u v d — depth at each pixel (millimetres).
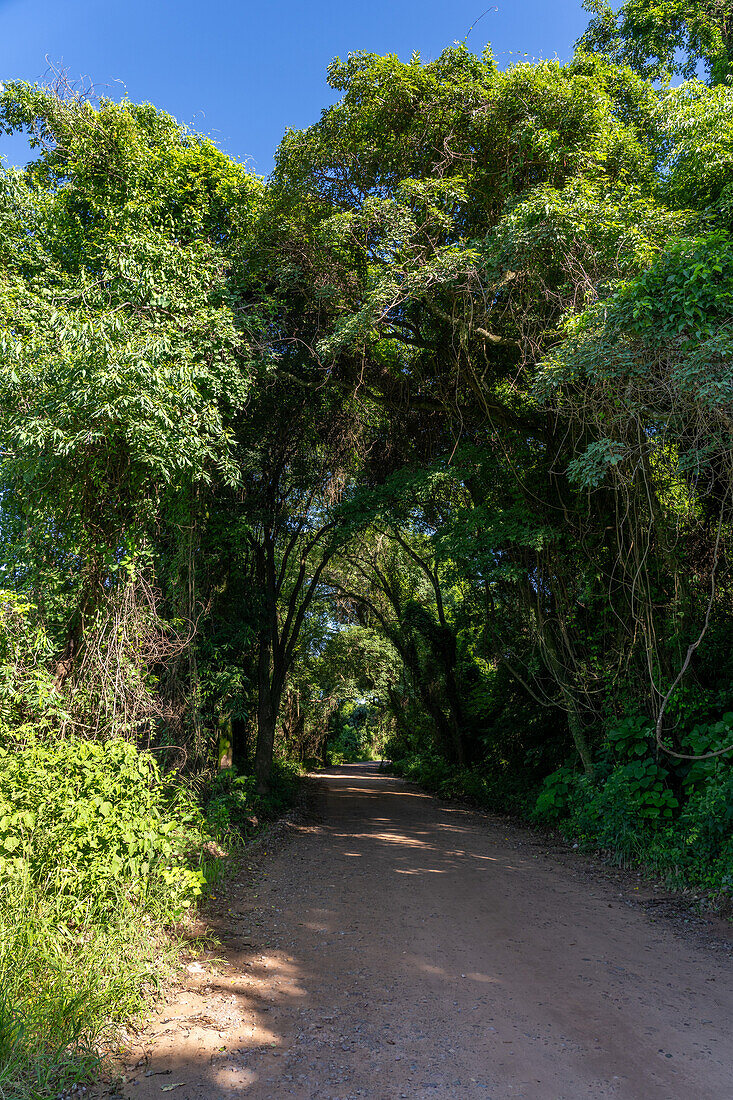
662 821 8969
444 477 13164
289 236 11680
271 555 15445
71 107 10422
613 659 11180
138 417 7652
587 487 11078
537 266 9711
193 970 4867
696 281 6344
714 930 6109
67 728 7332
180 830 6305
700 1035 3930
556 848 10375
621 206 9023
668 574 10281
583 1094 3266
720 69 11062
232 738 15578
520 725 15672
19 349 7246
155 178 10695
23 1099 3078
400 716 28547
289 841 11148
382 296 10266
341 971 4980
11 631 7207
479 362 12164
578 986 4695
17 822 4871
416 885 7805
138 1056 3629
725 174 9156
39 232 10234
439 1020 4121
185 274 9984
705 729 8789
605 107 10344
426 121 10633
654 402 7309
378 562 22500
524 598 12602
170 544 10250
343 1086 3342
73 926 4770
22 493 8297
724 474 7789
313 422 14477
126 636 8141
